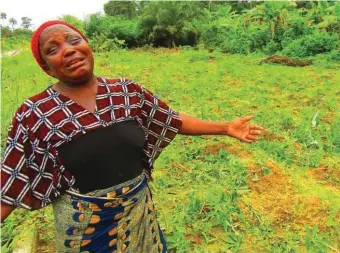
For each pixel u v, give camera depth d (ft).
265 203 13.34
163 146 7.68
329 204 13.08
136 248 7.59
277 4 61.62
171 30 84.07
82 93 6.51
